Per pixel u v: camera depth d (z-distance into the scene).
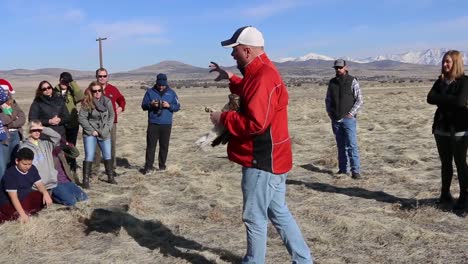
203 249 5.56
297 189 8.25
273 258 5.21
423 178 8.80
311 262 4.46
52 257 5.41
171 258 5.33
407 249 5.41
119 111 9.93
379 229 6.00
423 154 11.21
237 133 4.02
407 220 6.37
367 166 10.09
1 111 7.44
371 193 7.88
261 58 4.05
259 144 4.10
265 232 4.30
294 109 28.23
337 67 8.76
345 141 8.98
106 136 8.91
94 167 9.65
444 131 6.53
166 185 8.88
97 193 8.27
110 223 6.55
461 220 6.30
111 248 5.64
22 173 6.73
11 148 7.61
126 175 9.84
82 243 5.82
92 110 8.73
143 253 5.49
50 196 7.46
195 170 10.12
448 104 6.27
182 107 34.12
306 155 11.59
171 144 14.47
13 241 5.79
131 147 13.90
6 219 6.59
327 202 7.40
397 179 8.68
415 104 29.23
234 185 8.79
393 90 60.03
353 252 5.38
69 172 7.78
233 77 4.57
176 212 7.11
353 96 8.76
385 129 16.41
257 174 4.14
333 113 8.92
